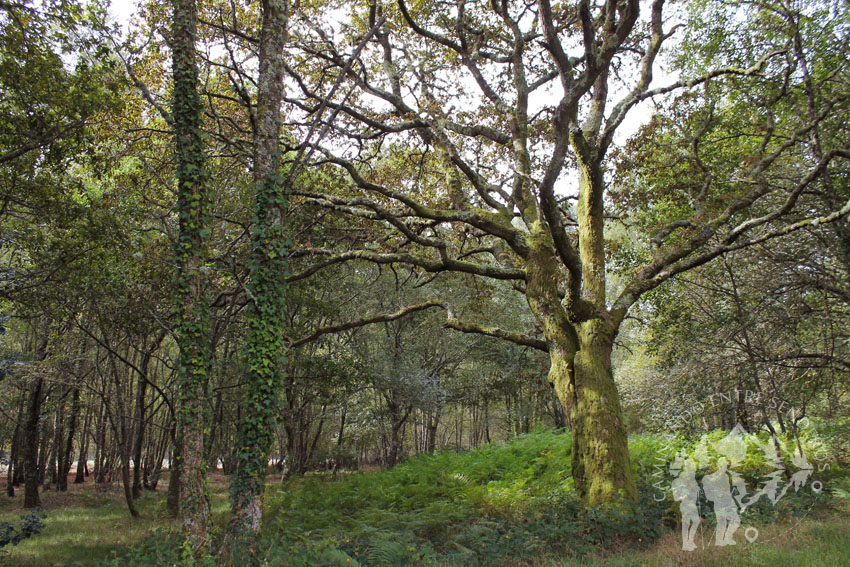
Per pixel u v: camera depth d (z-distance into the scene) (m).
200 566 7.15
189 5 9.23
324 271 19.92
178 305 8.57
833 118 13.83
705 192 13.89
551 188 11.64
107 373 21.92
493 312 26.11
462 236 17.30
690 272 15.56
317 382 21.00
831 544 6.86
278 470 32.62
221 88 15.05
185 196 8.82
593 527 8.91
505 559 8.15
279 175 10.11
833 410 15.66
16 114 10.92
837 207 12.38
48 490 26.64
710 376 14.40
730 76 14.36
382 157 17.20
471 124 16.81
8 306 14.88
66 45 10.95
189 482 8.02
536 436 21.28
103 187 14.66
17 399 22.61
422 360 32.53
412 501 13.98
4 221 12.26
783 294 13.37
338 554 7.82
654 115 14.98
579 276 11.91
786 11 12.89
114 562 8.05
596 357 11.59
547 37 12.83
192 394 8.33
